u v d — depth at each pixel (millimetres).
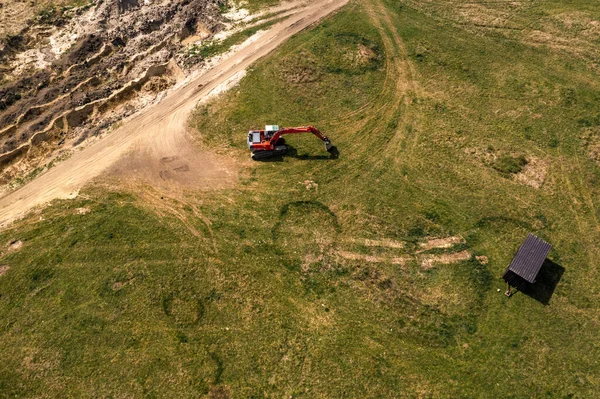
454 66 34438
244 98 32406
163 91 33375
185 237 24828
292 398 19500
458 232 24922
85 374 20234
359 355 20703
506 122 30375
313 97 32500
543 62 34406
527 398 19531
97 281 23156
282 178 27766
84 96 32188
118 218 25734
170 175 28047
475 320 21766
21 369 20422
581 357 20578
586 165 27641
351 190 27031
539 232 24766
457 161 28297
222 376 20109
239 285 22953
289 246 24500
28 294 22812
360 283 23047
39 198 27031
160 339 21219
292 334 21328
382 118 30984
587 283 22797
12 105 31719
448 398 19531
